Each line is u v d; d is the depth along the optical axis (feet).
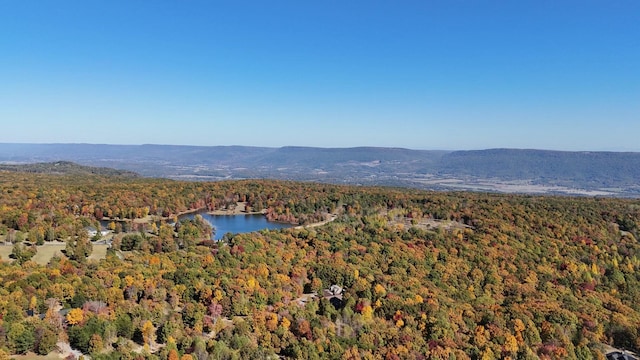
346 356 304.30
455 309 397.80
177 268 430.61
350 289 421.18
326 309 372.17
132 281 371.97
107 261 446.19
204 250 527.81
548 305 414.21
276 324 334.24
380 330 348.59
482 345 339.77
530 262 535.19
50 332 277.85
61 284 343.46
